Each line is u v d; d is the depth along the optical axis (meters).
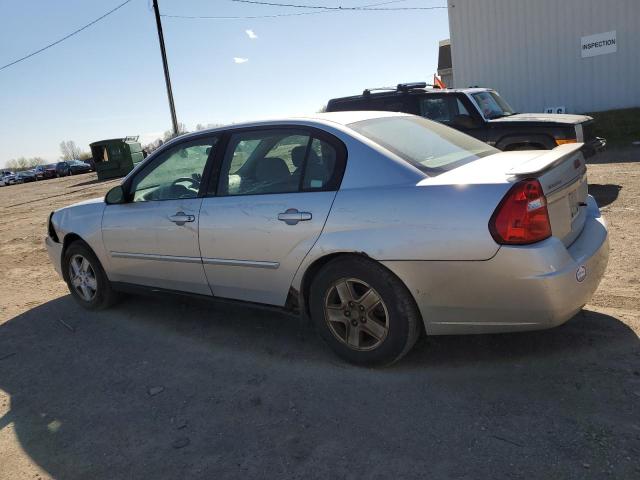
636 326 3.72
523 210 2.89
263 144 3.90
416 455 2.68
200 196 4.14
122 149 27.78
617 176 9.57
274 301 3.86
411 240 3.12
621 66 15.23
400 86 9.55
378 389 3.32
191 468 2.78
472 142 4.19
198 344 4.29
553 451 2.59
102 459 2.94
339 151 3.52
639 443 2.58
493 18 16.70
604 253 3.37
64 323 5.07
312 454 2.78
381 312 3.40
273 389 3.47
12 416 3.49
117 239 4.75
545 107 16.52
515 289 2.93
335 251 3.38
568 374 3.23
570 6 15.53
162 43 21.89
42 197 21.42
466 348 3.68
